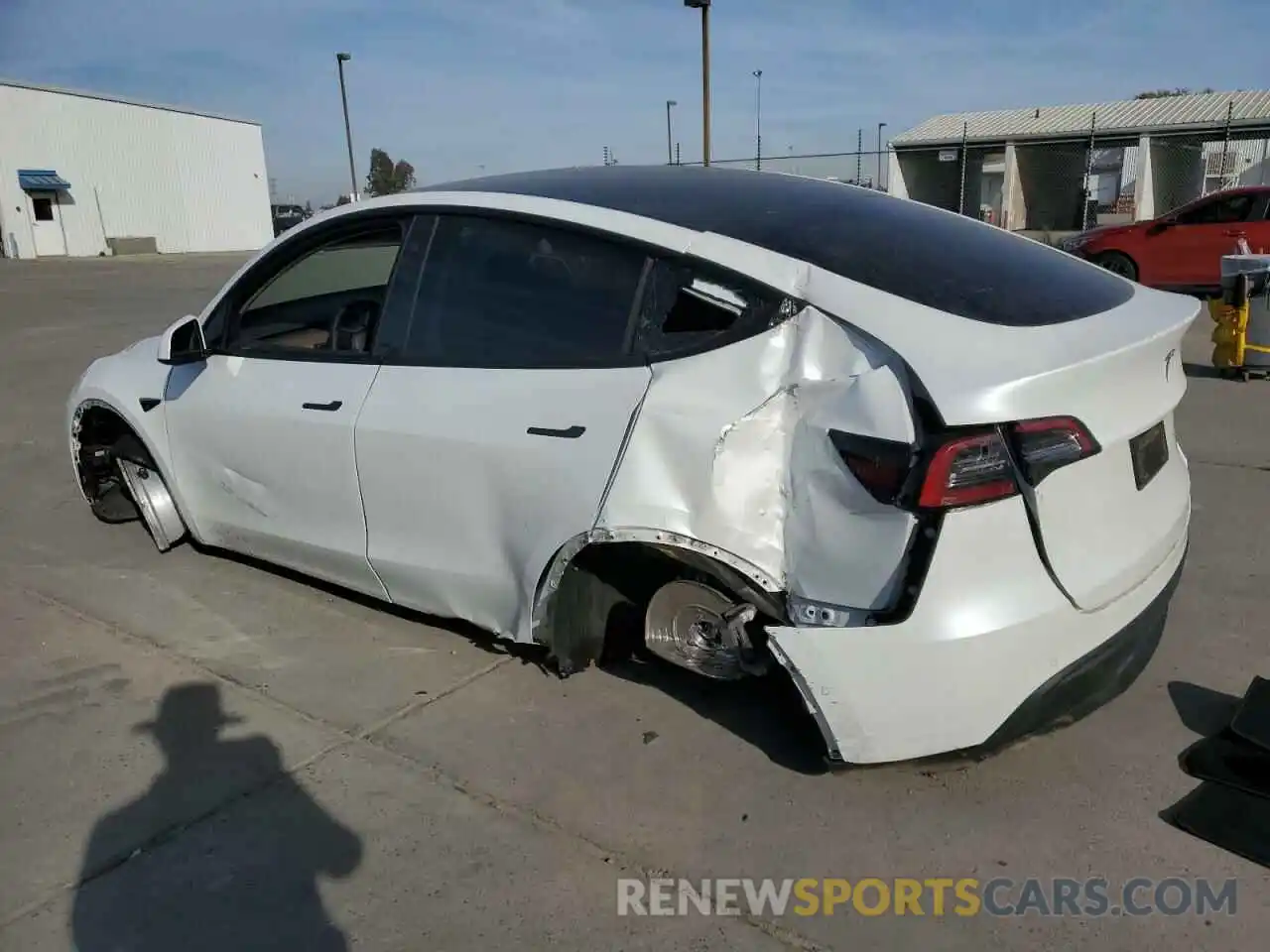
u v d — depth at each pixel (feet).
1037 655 8.34
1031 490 8.13
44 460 22.31
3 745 10.73
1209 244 47.47
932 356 8.22
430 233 11.55
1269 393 26.78
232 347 13.46
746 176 12.15
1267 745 9.93
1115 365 8.47
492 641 12.80
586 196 10.86
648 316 9.77
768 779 9.86
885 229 10.28
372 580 12.30
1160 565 9.61
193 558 15.90
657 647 10.60
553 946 7.88
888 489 8.21
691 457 9.13
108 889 8.57
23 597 14.58
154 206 141.90
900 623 8.21
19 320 51.21
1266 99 96.02
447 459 10.78
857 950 7.79
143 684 12.00
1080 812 9.23
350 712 11.29
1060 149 106.32
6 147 122.31
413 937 7.99
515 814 9.45
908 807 9.38
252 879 8.67
